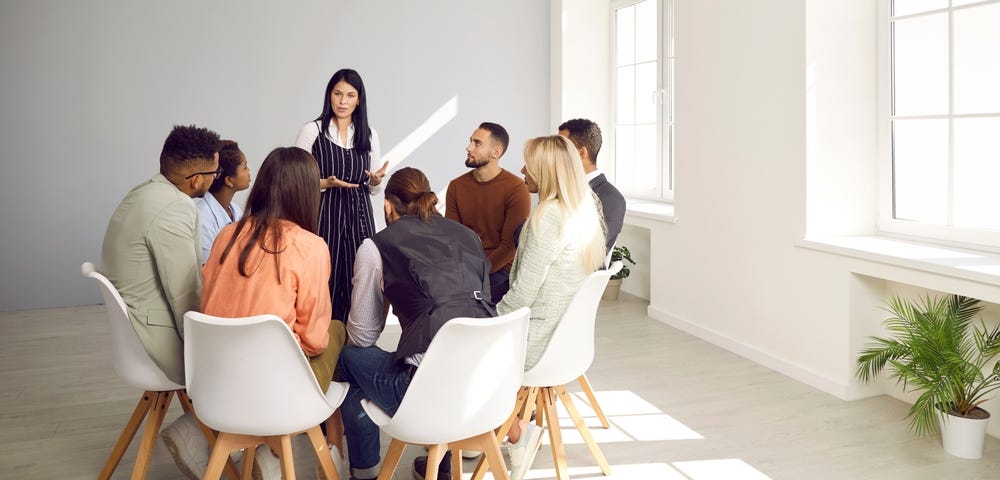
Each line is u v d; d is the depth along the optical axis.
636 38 6.33
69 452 3.25
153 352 2.58
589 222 2.70
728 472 3.01
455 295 2.45
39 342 5.00
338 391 2.51
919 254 3.44
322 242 2.46
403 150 6.61
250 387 2.18
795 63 3.95
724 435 3.37
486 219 3.67
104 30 5.89
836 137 3.97
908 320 3.42
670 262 5.21
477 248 2.62
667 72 5.91
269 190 2.42
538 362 2.64
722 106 4.56
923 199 3.79
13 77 5.77
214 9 6.07
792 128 4.00
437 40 6.61
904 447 3.22
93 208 6.02
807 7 3.86
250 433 2.25
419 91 6.60
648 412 3.66
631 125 6.48
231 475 2.83
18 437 3.41
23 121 5.82
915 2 3.74
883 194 4.00
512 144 6.89
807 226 3.96
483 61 6.74
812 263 3.94
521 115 6.90
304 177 2.44
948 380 3.09
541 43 6.89
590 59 6.75
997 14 3.30
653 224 5.37
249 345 2.13
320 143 3.54
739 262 4.50
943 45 3.59
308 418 2.26
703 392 3.92
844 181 4.00
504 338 2.21
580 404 3.78
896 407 3.68
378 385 2.44
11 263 5.91
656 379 4.12
